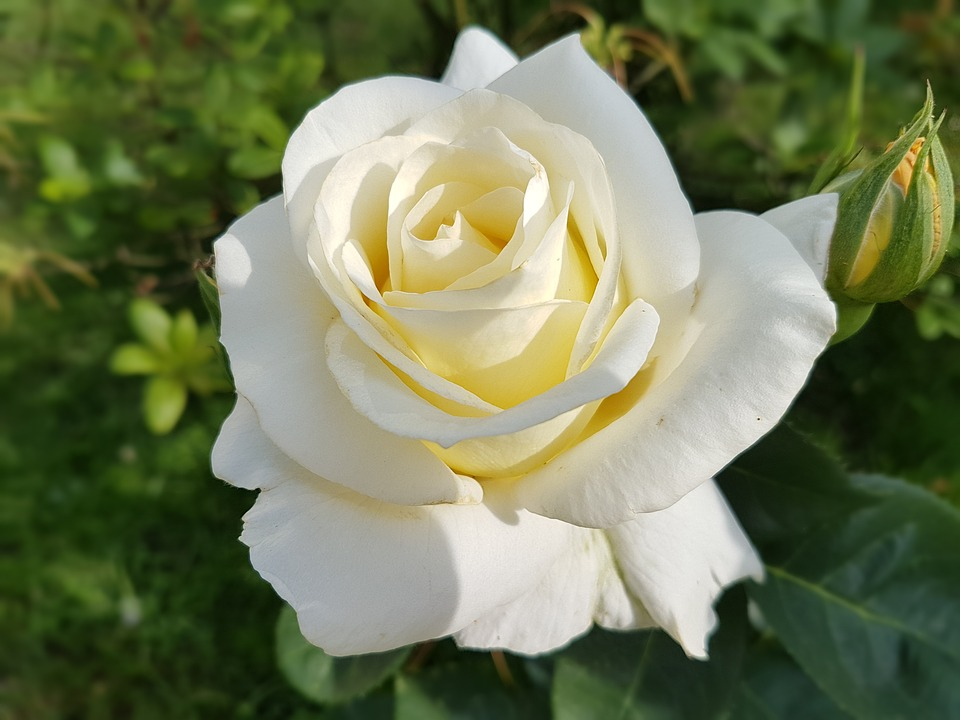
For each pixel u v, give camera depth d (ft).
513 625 0.44
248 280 0.43
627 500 0.38
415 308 0.39
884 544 0.61
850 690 0.59
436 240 0.40
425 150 0.42
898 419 1.12
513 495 0.43
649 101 1.10
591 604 0.45
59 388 1.48
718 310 0.41
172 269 1.20
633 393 0.43
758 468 0.56
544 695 0.80
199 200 1.08
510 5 1.08
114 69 1.08
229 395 1.16
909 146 0.45
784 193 0.93
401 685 0.82
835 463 0.55
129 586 1.28
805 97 1.07
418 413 0.37
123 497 1.35
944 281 0.81
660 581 0.45
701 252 0.45
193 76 1.18
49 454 1.41
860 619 0.60
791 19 1.05
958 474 1.10
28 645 1.28
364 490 0.39
